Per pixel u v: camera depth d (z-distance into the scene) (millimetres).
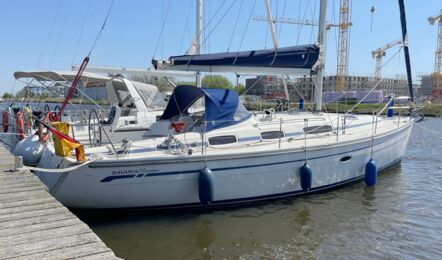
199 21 10695
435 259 4875
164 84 11953
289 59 7281
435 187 8336
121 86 10320
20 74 9102
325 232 5695
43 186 5039
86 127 8484
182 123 6695
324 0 8391
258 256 4918
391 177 9219
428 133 21703
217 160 6004
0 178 5414
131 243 5188
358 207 6773
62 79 9586
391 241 5414
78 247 3164
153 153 5883
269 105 9805
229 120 6883
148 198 5773
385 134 8445
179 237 5391
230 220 6004
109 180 5488
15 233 3445
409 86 10352
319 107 8953
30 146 6391
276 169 6531
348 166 7594
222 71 7359
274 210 6469
